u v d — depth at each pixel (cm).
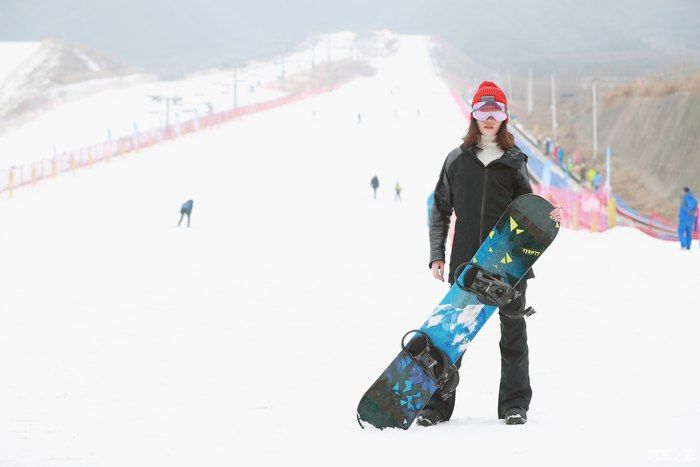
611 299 2842
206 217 7731
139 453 1043
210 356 2144
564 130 18362
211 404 1556
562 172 12706
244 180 10975
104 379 1844
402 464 805
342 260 4744
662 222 8888
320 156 13600
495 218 1052
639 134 14338
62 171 11875
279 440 1023
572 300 2875
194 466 906
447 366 987
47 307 3111
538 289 3212
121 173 11569
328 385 1738
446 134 16700
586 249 4897
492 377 1716
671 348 1878
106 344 2344
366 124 18388
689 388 1344
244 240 5997
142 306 3134
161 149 14438
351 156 13638
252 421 1274
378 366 1966
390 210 8594
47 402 1585
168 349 2255
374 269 4269
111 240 5938
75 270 4353
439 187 1116
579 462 769
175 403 1573
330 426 1114
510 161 1055
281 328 2603
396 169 12344
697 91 13238
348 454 868
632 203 12125
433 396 1047
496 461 792
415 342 1009
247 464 877
